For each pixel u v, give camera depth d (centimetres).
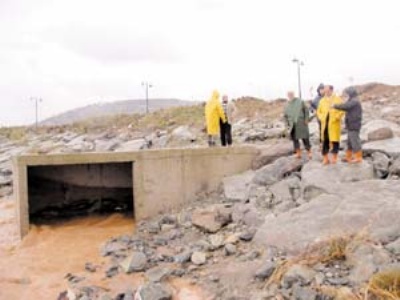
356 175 1155
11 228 1445
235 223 1159
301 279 789
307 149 1338
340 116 1208
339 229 922
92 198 1538
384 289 705
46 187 1523
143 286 884
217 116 1603
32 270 1090
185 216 1273
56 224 1445
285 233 976
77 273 1048
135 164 1371
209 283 895
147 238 1205
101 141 2858
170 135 2600
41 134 3781
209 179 1437
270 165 1358
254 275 865
